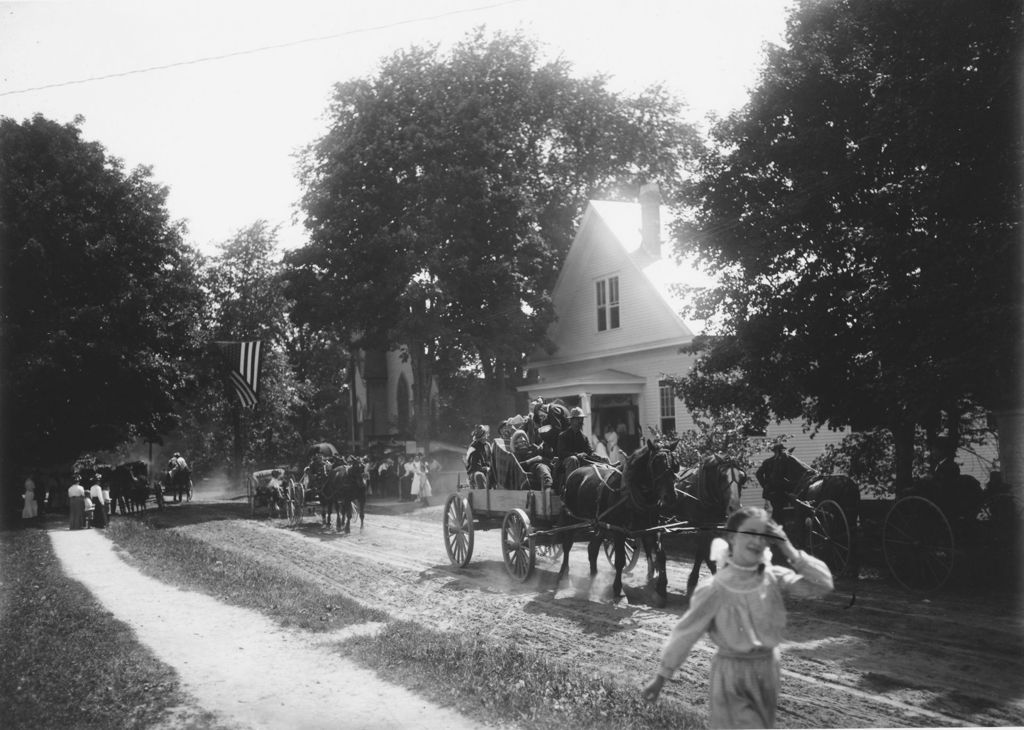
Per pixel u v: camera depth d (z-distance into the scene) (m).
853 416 17.69
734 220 18.59
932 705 8.03
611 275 35.25
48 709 8.52
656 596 13.14
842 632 10.88
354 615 12.70
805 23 18.14
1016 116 13.92
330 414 75.00
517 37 44.50
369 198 41.09
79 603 14.25
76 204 37.25
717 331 19.86
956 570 14.09
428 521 29.31
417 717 8.05
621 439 28.86
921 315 14.47
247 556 20.95
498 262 40.59
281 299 62.44
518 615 12.70
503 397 46.84
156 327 38.69
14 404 34.91
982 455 20.89
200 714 8.28
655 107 47.12
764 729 5.34
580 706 7.99
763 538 5.42
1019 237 13.33
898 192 15.98
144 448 80.69
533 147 44.56
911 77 15.13
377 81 42.06
